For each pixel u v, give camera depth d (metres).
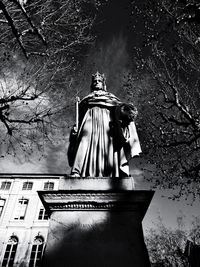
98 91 6.19
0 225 32.75
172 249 25.39
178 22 9.26
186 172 13.23
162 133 13.88
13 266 29.62
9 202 35.16
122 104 5.20
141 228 3.61
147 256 3.32
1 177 37.78
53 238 3.49
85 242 3.45
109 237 3.50
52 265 3.22
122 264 3.23
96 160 4.87
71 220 3.70
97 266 3.21
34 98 10.26
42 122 11.15
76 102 5.76
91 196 3.87
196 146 13.70
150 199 3.88
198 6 8.48
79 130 5.38
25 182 37.41
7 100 9.74
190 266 23.47
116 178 4.27
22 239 31.72
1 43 9.17
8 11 7.93
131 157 4.82
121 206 3.81
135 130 5.16
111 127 5.38
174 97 13.76
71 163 5.23
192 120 12.95
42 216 34.12
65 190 3.92
